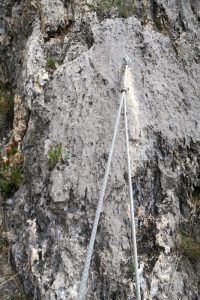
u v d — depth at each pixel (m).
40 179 3.24
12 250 3.08
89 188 3.07
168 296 2.75
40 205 3.12
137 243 2.91
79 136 3.30
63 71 3.69
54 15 4.13
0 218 3.34
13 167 3.54
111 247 2.84
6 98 4.22
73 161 3.20
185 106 3.65
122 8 4.02
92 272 2.77
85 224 2.95
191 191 3.31
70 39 3.95
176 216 3.12
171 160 3.33
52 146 3.32
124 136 3.27
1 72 4.56
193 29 4.16
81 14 4.05
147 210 3.07
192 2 4.40
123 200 3.03
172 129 3.46
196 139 3.50
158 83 3.66
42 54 3.92
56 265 2.83
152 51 3.80
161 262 2.87
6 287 2.93
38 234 3.02
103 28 3.83
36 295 2.77
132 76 3.60
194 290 2.87
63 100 3.53
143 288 2.74
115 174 3.10
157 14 4.17
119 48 3.73
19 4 4.93
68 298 2.68
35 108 3.60
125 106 3.22
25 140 3.58
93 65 3.63
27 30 4.38
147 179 3.18
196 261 3.03
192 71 3.88
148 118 3.44
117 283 2.72
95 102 3.44
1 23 4.94
